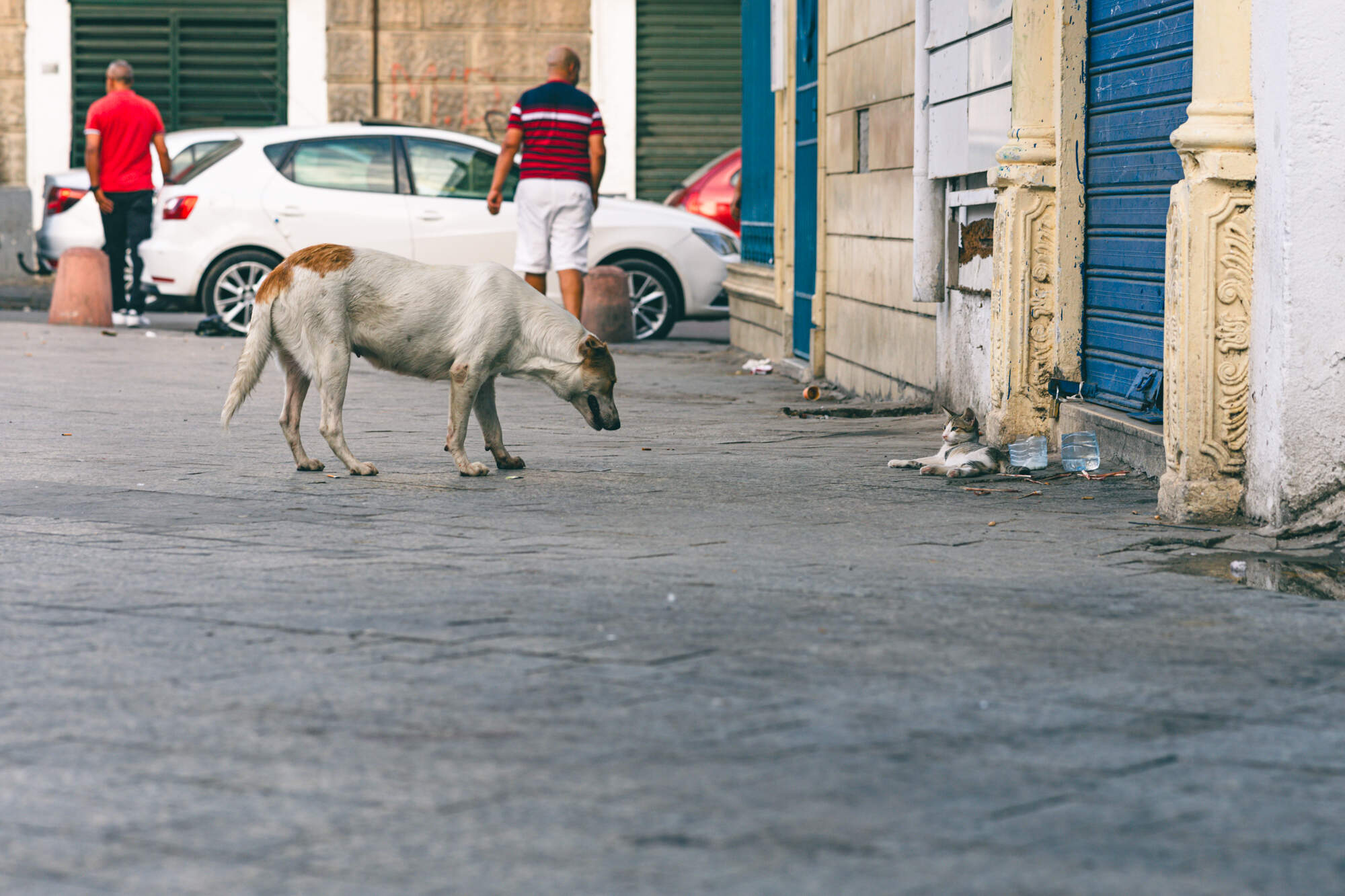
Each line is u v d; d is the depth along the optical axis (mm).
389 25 23938
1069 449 7863
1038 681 4070
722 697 3898
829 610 4855
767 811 3125
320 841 2965
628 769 3365
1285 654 4387
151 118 16875
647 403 11281
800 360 13625
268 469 7773
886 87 11164
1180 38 7137
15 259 24062
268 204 16250
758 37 15297
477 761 3414
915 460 7996
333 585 5141
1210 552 5910
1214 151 6293
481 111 24141
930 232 10062
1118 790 3260
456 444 7629
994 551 5871
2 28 23828
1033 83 8250
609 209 17062
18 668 4125
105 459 8016
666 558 5664
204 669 4117
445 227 16359
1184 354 6398
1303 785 3307
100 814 3100
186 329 17391
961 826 3051
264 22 24047
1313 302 6078
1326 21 5969
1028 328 8359
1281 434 6141
